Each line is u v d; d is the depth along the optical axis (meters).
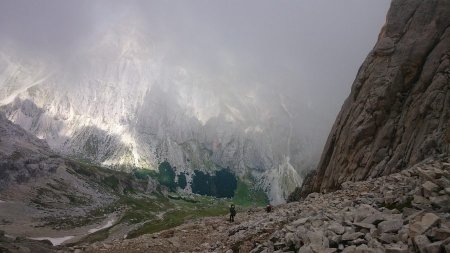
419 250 15.09
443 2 57.59
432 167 28.31
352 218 20.98
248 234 29.84
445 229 15.48
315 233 19.36
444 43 54.12
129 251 31.48
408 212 19.91
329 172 63.53
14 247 24.53
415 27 58.66
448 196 20.14
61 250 29.00
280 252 20.64
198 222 52.22
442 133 44.56
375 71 59.88
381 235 17.33
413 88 54.94
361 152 56.12
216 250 29.45
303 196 80.88
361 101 60.03
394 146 52.69
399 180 29.48
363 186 36.69
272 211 46.69
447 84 49.56
